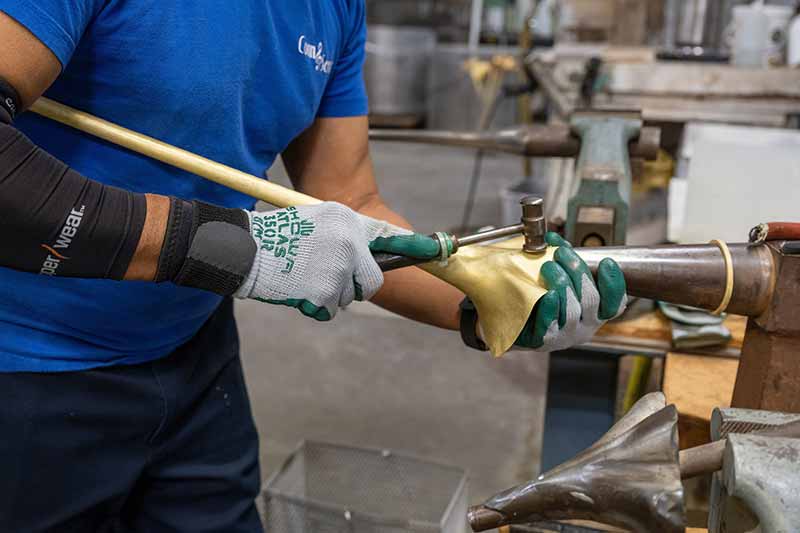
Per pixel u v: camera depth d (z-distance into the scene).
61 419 0.85
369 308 2.81
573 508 0.55
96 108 0.72
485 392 2.33
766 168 1.24
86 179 0.63
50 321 0.82
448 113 5.12
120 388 0.90
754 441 0.53
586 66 1.85
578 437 1.22
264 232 0.69
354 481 1.62
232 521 1.07
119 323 0.86
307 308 0.70
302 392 2.33
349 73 0.97
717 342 0.98
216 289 0.68
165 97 0.72
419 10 6.01
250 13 0.74
